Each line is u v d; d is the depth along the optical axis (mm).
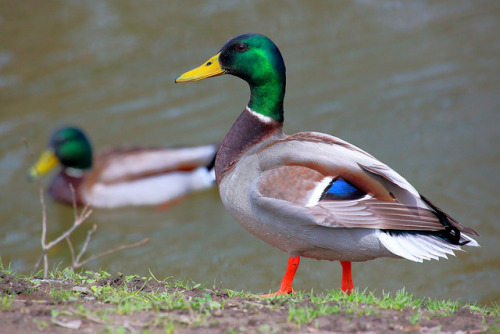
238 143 7363
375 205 6293
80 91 18156
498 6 22641
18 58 19234
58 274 6949
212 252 12766
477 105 17344
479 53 19859
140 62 19109
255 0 22219
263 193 6566
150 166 15664
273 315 5520
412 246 6227
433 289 11086
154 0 21938
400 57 19750
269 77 7379
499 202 13594
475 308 6102
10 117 17281
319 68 19234
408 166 14922
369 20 21703
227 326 5211
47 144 16297
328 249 6594
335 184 6414
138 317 5340
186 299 5922
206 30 20359
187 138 16438
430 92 18031
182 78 7609
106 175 15469
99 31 20344
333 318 5457
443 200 13680
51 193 15297
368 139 16016
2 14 20953
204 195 16047
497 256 11992
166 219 14742
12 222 14156
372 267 11992
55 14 21078
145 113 17484
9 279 6266
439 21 21750
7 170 15812
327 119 16875
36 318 5254
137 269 12055
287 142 6910
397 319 5500
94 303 5695
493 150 15430
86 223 14516
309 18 21484
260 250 12773
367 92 18109
